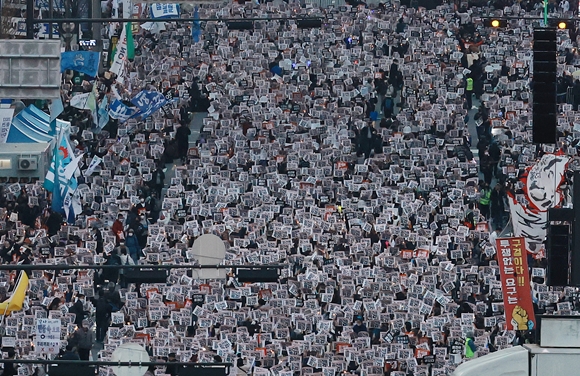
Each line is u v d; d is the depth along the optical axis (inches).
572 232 2364.7
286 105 5108.3
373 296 3710.6
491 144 4739.2
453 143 4788.4
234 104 5182.1
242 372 3366.1
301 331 3553.2
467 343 3484.3
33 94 2824.8
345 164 4589.1
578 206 2363.4
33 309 3659.0
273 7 6269.7
